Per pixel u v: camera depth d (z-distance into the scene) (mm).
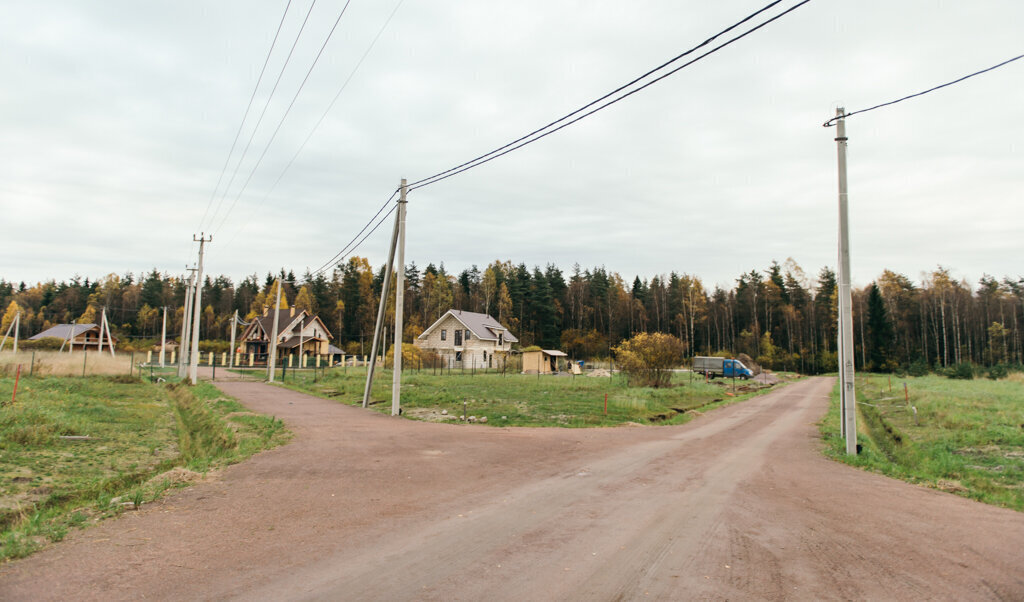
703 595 4688
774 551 5863
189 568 5184
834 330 85000
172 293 113125
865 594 4754
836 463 11977
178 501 7797
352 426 16406
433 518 7000
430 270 108250
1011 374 46469
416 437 14258
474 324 62375
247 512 7223
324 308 100312
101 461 11211
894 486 9539
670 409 23406
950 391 30422
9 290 119500
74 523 6637
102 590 4633
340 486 8789
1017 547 6094
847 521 7098
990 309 78938
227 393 27625
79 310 110750
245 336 74312
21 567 5160
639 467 10703
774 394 36062
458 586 4816
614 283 105000
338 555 5594
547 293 86875
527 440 13961
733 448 13656
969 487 9641
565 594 4672
